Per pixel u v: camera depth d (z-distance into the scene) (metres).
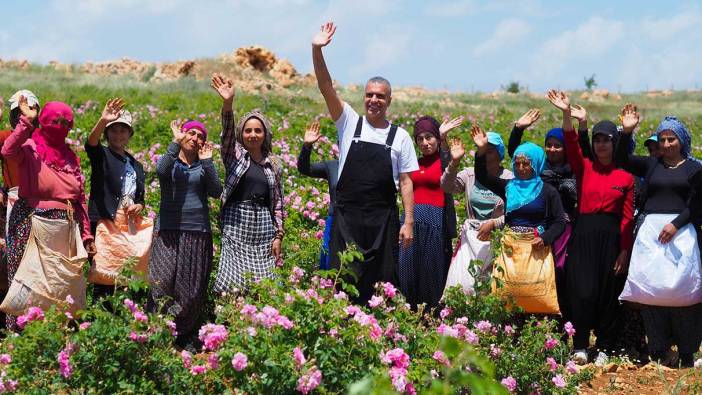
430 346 5.32
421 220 7.07
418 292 7.09
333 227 6.63
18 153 6.49
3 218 7.03
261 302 5.35
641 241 7.07
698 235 7.07
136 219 7.06
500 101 42.34
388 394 2.81
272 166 7.03
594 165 7.33
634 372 6.90
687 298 6.95
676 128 7.08
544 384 5.86
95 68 43.66
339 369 4.81
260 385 4.70
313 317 4.98
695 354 7.46
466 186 7.42
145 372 4.99
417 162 6.67
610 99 48.78
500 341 6.06
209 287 7.54
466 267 6.98
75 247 6.63
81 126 15.27
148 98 22.70
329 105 6.57
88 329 4.96
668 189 7.07
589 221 7.25
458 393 5.12
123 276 5.45
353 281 6.55
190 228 6.75
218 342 4.83
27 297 6.40
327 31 6.46
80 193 6.75
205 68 40.38
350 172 6.54
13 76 33.66
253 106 21.72
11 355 4.98
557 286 7.43
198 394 4.95
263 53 42.66
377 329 5.07
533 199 7.04
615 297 7.39
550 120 24.02
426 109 26.78
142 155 11.97
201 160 6.85
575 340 7.29
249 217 6.86
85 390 4.85
